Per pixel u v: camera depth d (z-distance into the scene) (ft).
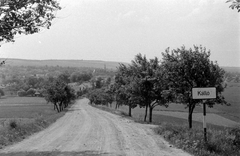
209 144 32.30
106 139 44.98
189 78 48.93
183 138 38.11
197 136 36.24
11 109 239.09
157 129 52.42
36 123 70.44
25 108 254.47
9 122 57.52
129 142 40.96
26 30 27.17
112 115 129.49
